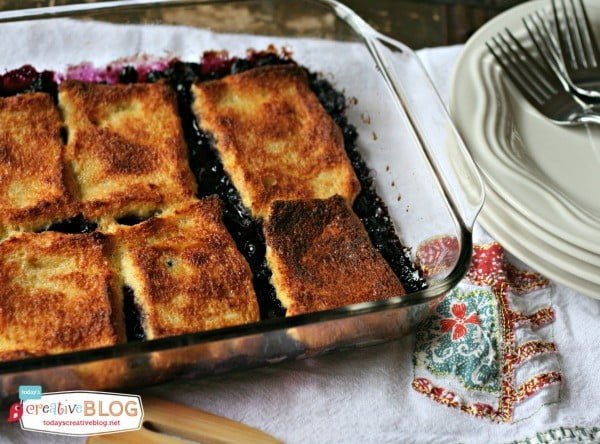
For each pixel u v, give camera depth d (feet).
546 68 2.65
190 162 2.49
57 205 2.27
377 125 2.65
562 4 2.70
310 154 2.50
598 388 2.16
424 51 2.90
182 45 2.75
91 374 1.93
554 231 2.19
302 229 2.29
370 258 2.25
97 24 2.68
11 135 2.38
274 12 2.82
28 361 1.83
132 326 2.10
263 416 2.05
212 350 1.96
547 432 2.07
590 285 2.20
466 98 2.52
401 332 2.16
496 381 2.15
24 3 2.91
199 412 2.03
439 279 2.24
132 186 2.34
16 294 2.05
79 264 2.13
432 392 2.12
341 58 2.79
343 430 2.05
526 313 2.28
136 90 2.53
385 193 2.50
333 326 2.01
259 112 2.56
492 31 2.72
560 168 2.45
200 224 2.27
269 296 2.21
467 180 2.32
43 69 2.64
